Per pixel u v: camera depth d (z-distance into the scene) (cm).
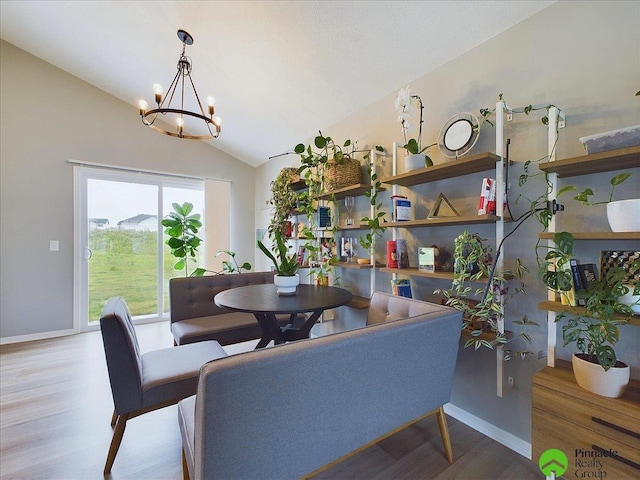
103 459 147
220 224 439
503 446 160
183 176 415
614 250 128
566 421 116
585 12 136
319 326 300
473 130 170
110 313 132
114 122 365
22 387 217
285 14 193
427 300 208
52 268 329
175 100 340
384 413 119
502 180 152
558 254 121
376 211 251
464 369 183
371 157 248
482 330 159
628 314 110
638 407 101
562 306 124
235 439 83
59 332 332
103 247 364
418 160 187
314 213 296
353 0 170
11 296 310
